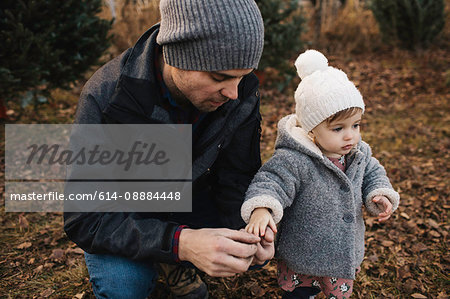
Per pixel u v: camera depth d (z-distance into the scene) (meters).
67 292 2.27
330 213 1.77
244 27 1.29
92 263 1.64
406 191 3.44
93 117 1.53
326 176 1.77
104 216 1.53
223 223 1.95
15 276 2.39
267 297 2.25
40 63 4.13
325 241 1.77
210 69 1.33
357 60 7.71
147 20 7.65
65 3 4.16
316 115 1.69
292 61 7.29
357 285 2.35
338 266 1.77
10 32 3.84
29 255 2.58
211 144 1.70
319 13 8.27
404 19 7.67
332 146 1.72
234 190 1.89
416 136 4.58
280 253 1.88
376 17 8.11
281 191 1.71
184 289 1.98
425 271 2.47
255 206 1.64
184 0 1.30
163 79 1.54
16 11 3.98
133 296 1.65
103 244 1.49
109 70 1.59
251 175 1.98
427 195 3.36
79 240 1.53
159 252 1.44
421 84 6.30
